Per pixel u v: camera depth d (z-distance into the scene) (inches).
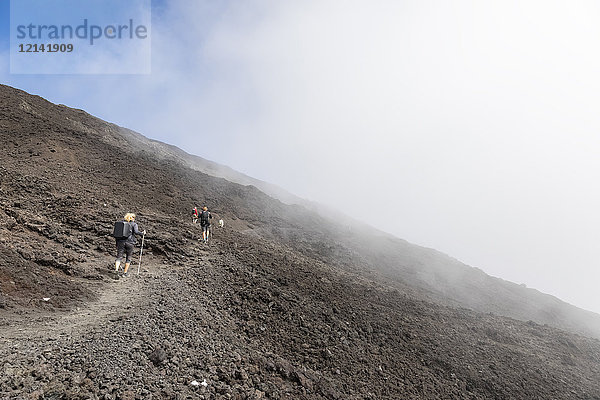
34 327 197.5
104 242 415.2
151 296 300.4
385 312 473.7
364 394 261.4
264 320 328.5
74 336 195.6
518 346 537.3
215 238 581.3
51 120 1055.6
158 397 161.9
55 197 498.0
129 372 172.7
